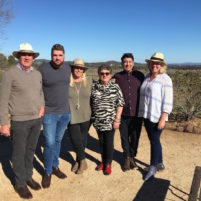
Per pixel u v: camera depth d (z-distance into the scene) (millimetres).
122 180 4574
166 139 6605
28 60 3584
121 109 4473
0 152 5566
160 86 4258
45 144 4191
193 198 3338
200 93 8305
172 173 4824
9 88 3561
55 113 4094
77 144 4625
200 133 7133
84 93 4359
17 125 3732
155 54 4234
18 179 3971
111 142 4602
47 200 3959
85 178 4625
